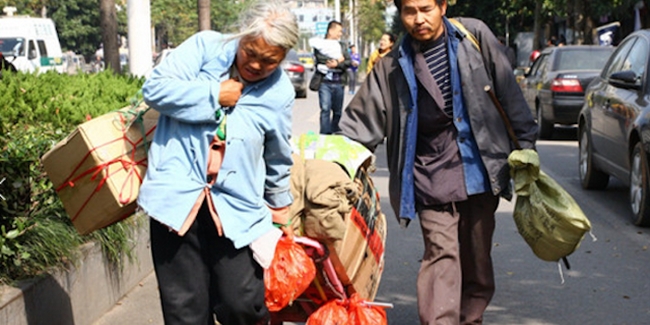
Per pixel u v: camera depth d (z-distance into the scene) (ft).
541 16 194.29
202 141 16.87
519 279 31.86
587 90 52.44
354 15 352.49
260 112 17.17
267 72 16.88
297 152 20.61
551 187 22.38
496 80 21.75
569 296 29.73
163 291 17.53
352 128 22.44
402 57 21.76
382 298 29.68
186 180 16.83
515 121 21.93
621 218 43.19
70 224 26.73
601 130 47.42
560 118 75.82
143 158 17.72
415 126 21.88
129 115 17.84
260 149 17.35
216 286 17.58
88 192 17.58
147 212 16.67
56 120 32.63
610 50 80.33
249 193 17.17
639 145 40.70
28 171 23.84
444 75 21.62
